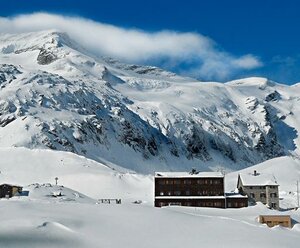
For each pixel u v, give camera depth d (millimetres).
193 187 124312
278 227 58500
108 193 147750
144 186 156500
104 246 46281
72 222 51562
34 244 45125
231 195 125812
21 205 57406
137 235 50062
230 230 53844
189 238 50031
